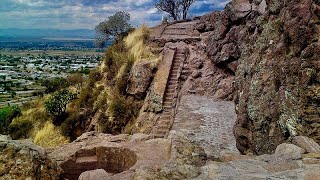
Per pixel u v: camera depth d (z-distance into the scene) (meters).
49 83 30.81
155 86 17.67
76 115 20.17
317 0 8.69
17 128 22.41
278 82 9.12
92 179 6.32
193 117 14.60
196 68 19.16
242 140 10.40
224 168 5.81
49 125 21.02
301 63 8.36
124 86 19.19
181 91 17.83
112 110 18.30
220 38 18.97
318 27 8.43
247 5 17.78
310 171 5.53
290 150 6.41
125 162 9.38
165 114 16.19
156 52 20.70
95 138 10.94
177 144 7.61
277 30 10.09
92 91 21.66
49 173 5.46
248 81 11.10
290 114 8.21
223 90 17.39
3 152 5.15
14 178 5.03
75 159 9.55
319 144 7.46
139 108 18.02
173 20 29.77
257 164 5.98
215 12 23.09
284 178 5.31
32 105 27.58
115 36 25.08
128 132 16.86
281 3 10.35
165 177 5.47
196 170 5.77
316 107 7.86
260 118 9.33
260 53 10.58
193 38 21.44
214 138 12.39
